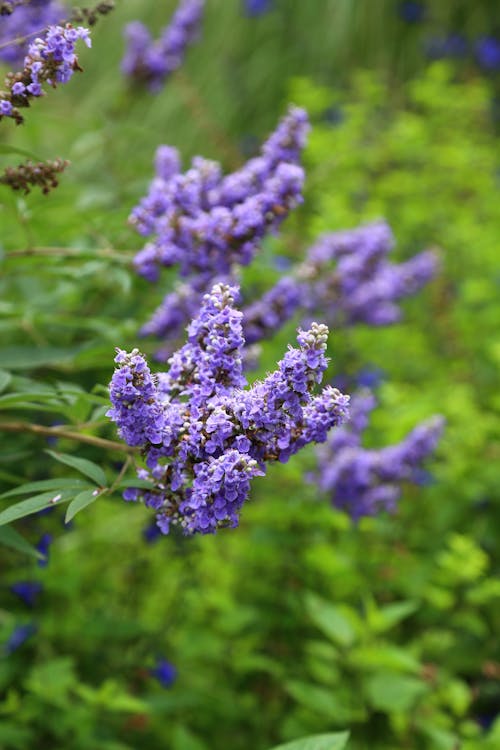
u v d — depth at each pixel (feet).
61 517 3.78
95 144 4.74
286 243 5.30
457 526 4.96
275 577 4.24
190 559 4.16
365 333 5.64
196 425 2.26
